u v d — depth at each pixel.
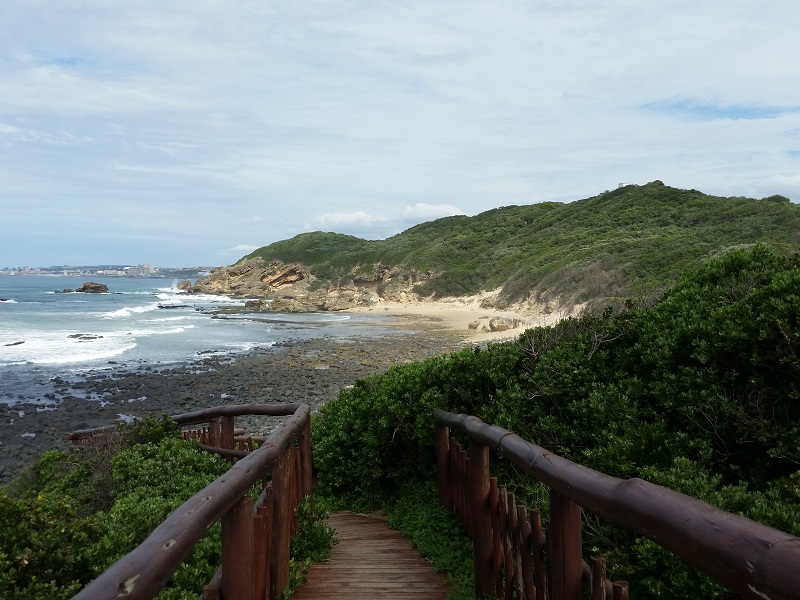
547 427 5.19
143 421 7.78
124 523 4.47
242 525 2.96
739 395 4.45
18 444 16.83
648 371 5.14
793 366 4.14
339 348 35.78
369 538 5.81
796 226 48.81
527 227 86.56
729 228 53.75
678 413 4.62
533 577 3.36
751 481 4.06
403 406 6.64
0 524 3.75
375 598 4.39
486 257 78.44
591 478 2.43
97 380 25.50
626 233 65.44
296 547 5.05
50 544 3.68
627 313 5.98
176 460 6.35
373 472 6.81
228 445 7.96
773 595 1.37
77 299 83.31
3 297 84.00
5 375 26.38
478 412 5.91
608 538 3.92
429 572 4.88
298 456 5.45
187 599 3.38
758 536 1.49
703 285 6.47
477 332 43.97
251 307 70.38
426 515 5.91
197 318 57.03
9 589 3.35
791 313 4.35
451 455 5.87
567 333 6.47
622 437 4.45
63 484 6.51
